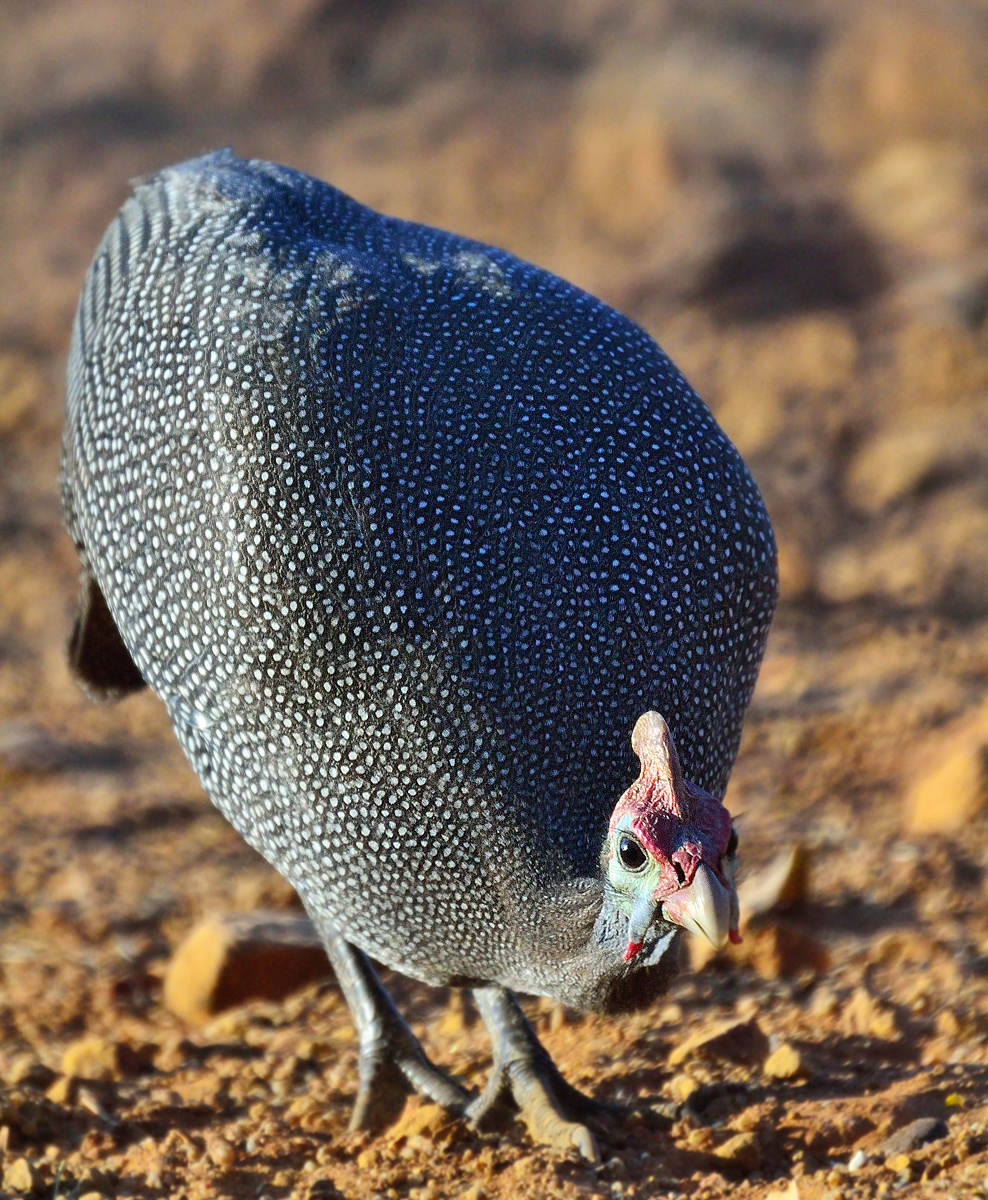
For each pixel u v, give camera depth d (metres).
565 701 8.41
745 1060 10.76
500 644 8.40
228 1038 12.30
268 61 62.06
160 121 59.66
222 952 12.98
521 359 9.00
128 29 65.88
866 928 13.17
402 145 53.94
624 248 39.41
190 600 8.93
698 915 7.44
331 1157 9.76
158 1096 10.95
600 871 8.25
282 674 8.60
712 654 8.88
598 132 47.25
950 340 30.97
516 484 8.62
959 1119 9.47
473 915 8.62
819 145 47.25
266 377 8.84
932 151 43.34
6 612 25.11
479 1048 11.52
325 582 8.51
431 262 9.52
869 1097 9.85
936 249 36.34
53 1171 9.62
